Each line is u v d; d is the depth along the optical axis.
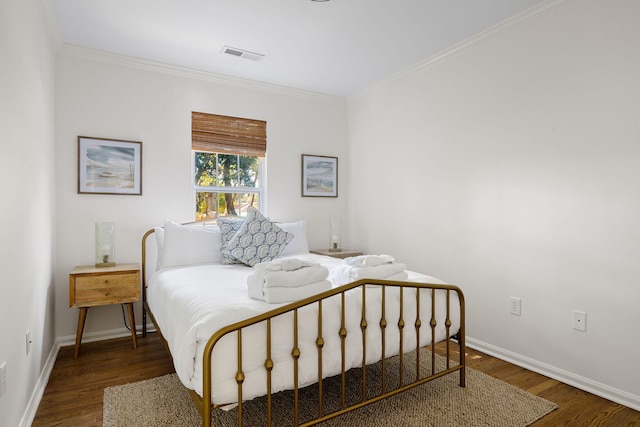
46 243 2.49
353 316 1.86
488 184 2.86
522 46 2.61
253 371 1.54
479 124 2.92
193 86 3.58
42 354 2.31
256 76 3.73
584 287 2.28
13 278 1.64
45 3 2.34
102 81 3.17
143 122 3.34
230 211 3.85
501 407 2.03
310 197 4.25
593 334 2.24
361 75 3.72
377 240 4.02
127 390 2.20
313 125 4.27
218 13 2.54
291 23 2.68
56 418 1.93
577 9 2.30
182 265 3.03
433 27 2.76
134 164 3.29
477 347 2.93
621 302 2.12
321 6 2.46
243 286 2.17
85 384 2.31
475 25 2.74
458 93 3.09
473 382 2.34
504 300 2.74
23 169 1.83
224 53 3.19
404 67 3.53
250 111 3.89
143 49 3.10
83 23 2.66
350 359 1.83
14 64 1.67
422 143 3.45
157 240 3.20
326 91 4.21
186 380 1.50
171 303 2.09
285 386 1.61
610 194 2.16
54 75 2.91
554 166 2.43
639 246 2.05
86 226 3.10
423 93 3.43
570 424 1.89
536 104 2.53
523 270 2.62
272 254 3.12
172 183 3.46
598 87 2.21
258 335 1.56
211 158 3.75
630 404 2.07
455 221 3.13
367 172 4.17
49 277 2.62
